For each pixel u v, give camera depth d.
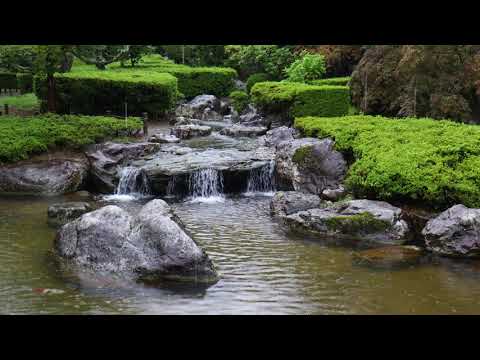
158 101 31.05
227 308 9.34
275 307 9.41
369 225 12.95
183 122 28.91
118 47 38.72
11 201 16.11
